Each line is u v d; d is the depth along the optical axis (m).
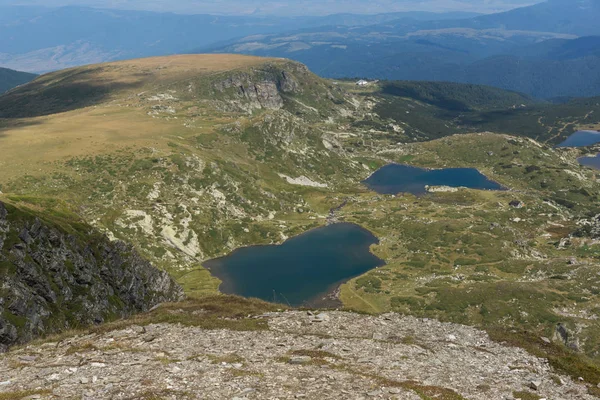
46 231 62.41
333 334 40.78
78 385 25.45
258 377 27.23
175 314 45.72
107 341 36.53
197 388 25.09
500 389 28.80
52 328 52.88
